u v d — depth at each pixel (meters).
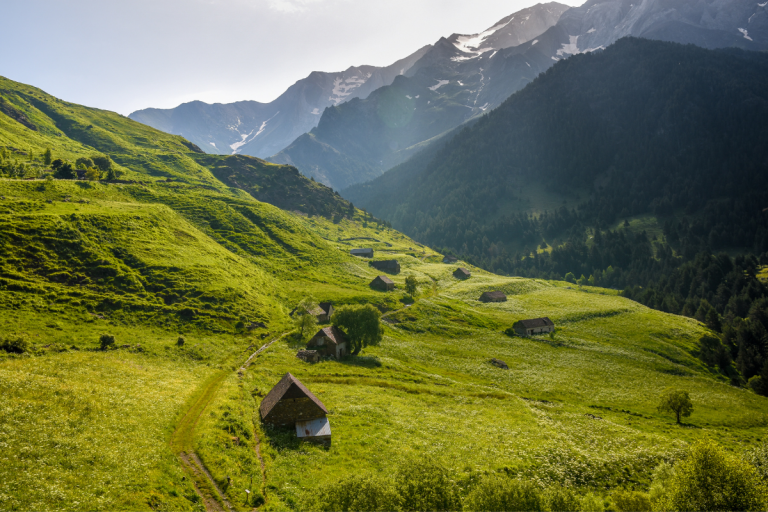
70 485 25.59
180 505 27.45
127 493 26.50
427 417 53.69
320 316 98.62
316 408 46.44
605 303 148.62
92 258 83.69
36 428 30.59
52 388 38.50
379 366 77.62
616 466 43.22
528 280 188.75
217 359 64.75
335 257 161.62
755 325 127.75
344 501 26.31
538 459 42.94
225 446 37.00
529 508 28.11
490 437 48.53
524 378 82.12
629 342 113.19
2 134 193.12
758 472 38.41
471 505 28.47
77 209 104.38
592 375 88.50
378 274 158.62
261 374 60.69
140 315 73.94
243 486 31.72
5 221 82.38
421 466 30.20
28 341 53.78
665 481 38.53
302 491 32.72
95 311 70.81
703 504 31.53
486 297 148.62
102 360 52.66
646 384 86.75
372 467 38.28
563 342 109.19
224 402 46.06
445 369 83.69
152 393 44.97
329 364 72.50
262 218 168.12
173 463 32.34
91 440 31.41
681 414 68.56
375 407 54.16
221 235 144.38
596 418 61.00
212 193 187.75
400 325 109.56
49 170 155.62
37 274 74.19
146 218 112.31
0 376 38.41
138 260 90.12
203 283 90.12
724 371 105.69
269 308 95.12
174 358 61.44
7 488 23.50
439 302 133.75
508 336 111.62
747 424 70.62
